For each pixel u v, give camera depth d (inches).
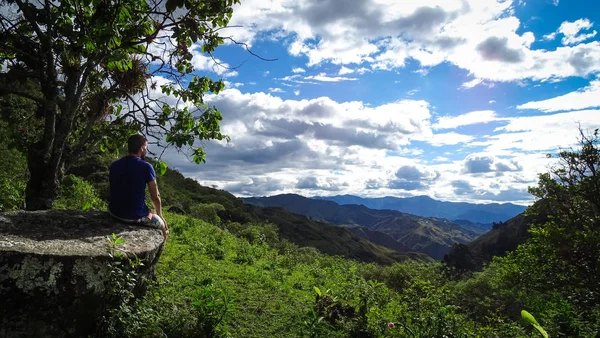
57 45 271.7
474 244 4382.4
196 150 313.3
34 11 256.4
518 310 713.6
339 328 325.7
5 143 652.7
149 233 249.1
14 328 173.3
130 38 254.8
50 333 179.0
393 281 1118.4
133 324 196.2
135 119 315.3
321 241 5191.9
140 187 259.0
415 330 322.7
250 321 311.4
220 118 312.3
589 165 565.3
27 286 175.2
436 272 1293.1
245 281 461.7
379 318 343.9
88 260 187.8
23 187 476.7
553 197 596.1
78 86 289.9
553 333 367.9
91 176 1154.0
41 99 279.1
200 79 326.3
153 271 253.4
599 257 530.6
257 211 5615.2
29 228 220.5
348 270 932.6
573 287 558.9
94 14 236.5
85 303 185.8
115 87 317.4
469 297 995.9
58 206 499.5
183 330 228.1
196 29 285.9
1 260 173.2
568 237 552.7
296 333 296.7
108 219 258.8
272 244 1371.8
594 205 567.8
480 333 350.3
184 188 3046.3
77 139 340.8
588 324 386.0
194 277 404.8
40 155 278.7
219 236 860.0
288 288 481.4
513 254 733.9
